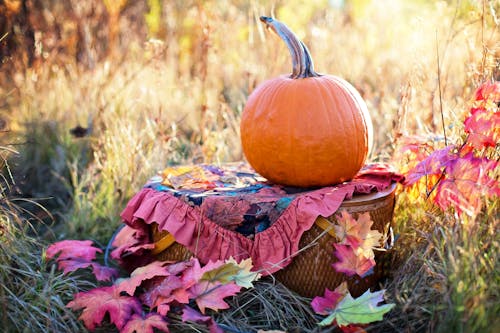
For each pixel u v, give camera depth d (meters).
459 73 3.42
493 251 1.98
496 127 2.22
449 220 2.18
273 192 2.35
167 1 5.05
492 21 2.68
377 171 2.53
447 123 2.85
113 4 4.27
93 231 3.05
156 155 3.28
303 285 2.29
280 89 2.33
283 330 2.13
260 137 2.35
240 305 2.27
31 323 2.12
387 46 4.85
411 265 2.20
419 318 2.05
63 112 3.73
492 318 1.85
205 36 3.60
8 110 3.56
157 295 2.20
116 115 3.48
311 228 2.22
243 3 5.27
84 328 2.15
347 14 5.76
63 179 3.26
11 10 3.69
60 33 4.21
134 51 4.50
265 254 2.24
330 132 2.26
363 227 2.18
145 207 2.35
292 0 5.51
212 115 3.68
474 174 2.15
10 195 2.76
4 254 2.31
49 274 2.37
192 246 2.27
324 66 4.10
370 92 3.88
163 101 3.93
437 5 3.37
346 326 2.03
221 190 2.39
